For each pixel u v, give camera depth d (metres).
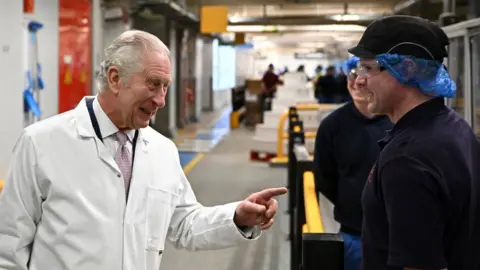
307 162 3.32
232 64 29.92
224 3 13.12
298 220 3.31
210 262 5.05
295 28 18.16
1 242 1.79
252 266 4.96
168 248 5.40
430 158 1.48
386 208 1.51
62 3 6.19
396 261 1.45
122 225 1.82
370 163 2.85
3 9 4.26
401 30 1.60
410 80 1.59
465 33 4.59
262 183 8.52
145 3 10.24
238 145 12.86
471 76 4.62
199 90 20.58
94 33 7.55
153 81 1.76
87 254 1.76
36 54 5.20
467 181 1.51
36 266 1.79
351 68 2.86
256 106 17.05
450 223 1.51
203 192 7.85
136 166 1.90
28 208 1.80
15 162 1.82
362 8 16.03
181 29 15.38
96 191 1.80
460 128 1.60
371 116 2.88
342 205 2.96
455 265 1.55
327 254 1.58
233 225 2.01
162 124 13.49
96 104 1.86
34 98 5.17
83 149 1.82
